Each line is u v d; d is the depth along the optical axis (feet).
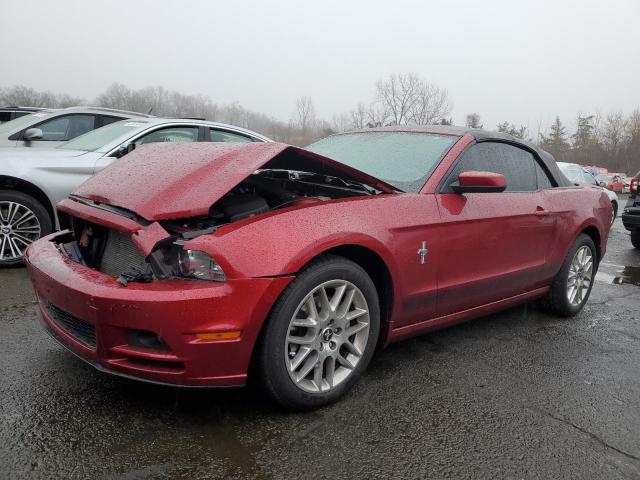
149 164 10.09
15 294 14.01
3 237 16.34
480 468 7.51
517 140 13.46
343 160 12.40
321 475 7.11
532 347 12.47
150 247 7.75
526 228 12.44
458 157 11.36
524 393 9.96
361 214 9.10
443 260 10.42
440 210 10.32
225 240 7.70
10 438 7.51
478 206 11.14
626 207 30.12
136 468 7.01
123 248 8.86
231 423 8.21
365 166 11.80
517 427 8.69
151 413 8.37
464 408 9.21
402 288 9.72
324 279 8.46
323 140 14.39
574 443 8.31
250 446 7.66
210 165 9.11
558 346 12.66
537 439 8.36
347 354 9.29
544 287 14.03
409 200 9.95
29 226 16.79
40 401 8.56
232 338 7.60
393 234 9.39
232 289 7.51
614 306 16.96
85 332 8.16
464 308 11.48
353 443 7.91
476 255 11.15
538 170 14.02
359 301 9.12
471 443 8.13
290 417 8.51
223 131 21.48
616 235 37.17
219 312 7.47
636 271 23.68
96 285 7.68
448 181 10.94
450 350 11.92
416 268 9.89
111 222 8.55
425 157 11.42
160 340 7.52
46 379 9.32
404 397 9.46
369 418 8.66
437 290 10.46
